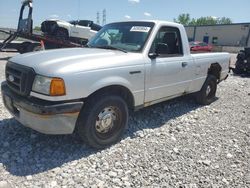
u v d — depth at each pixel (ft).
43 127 10.85
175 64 16.01
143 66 13.78
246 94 26.66
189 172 11.30
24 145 12.60
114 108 12.81
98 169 11.09
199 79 19.12
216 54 21.11
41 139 13.30
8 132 13.85
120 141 13.66
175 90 16.71
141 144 13.55
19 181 9.96
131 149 12.94
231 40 155.43
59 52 13.12
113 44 15.34
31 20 42.06
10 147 12.36
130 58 13.35
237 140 14.85
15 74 11.96
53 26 49.73
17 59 12.69
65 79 10.79
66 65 11.16
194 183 10.56
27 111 11.09
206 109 20.44
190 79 17.90
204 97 20.74
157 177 10.80
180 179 10.77
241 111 20.49
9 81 12.59
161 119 17.33
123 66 12.80
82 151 12.45
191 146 13.73
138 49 14.32
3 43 42.63
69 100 11.07
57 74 10.70
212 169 11.64
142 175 10.85
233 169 11.73
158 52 14.43
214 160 12.42
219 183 10.65
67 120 11.11
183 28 17.08
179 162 12.03
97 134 12.37
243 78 39.17
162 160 12.11
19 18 44.73
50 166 11.09
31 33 42.73
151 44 14.51
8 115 16.15
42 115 10.62
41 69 11.00
